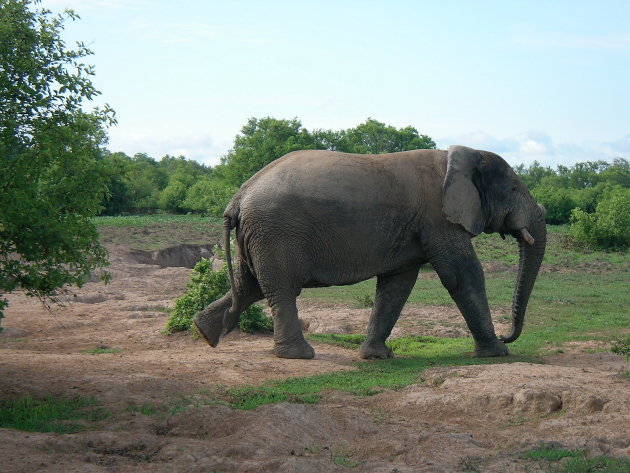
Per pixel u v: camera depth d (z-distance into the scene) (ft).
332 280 38.60
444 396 27.76
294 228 37.52
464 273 39.32
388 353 40.52
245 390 30.42
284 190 37.68
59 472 18.74
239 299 40.86
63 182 26.55
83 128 27.12
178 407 26.66
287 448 21.89
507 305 62.90
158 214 252.21
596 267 101.96
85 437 21.91
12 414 24.93
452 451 21.83
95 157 28.43
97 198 27.58
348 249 38.19
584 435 23.04
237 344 44.60
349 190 37.96
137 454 21.33
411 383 31.53
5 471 18.47
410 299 67.00
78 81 27.17
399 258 39.34
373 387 31.07
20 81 26.48
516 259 109.81
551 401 26.17
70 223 26.20
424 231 38.91
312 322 56.70
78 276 27.22
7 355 36.06
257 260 38.14
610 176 344.08
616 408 25.14
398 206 38.63
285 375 34.30
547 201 220.43
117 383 29.09
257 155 214.90
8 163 25.64
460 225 39.17
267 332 48.60
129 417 25.36
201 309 46.91
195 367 34.60
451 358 39.45
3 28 25.50
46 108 26.96
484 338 39.81
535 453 21.38
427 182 39.14
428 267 95.91
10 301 62.69
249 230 38.19
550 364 36.63
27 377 30.04
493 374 30.32
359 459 21.66
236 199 39.34
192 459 20.38
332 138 234.99
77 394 27.61
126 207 244.83
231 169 219.20
